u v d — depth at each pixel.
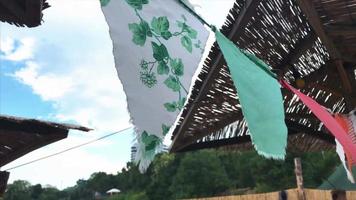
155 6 1.56
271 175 25.69
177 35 1.60
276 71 3.41
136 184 40.94
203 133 4.14
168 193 36.28
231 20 2.76
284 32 2.99
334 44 2.71
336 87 3.66
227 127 4.29
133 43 1.42
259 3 2.55
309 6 2.28
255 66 1.82
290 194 7.57
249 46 3.08
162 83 1.46
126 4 1.45
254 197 8.26
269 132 1.64
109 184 53.91
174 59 1.54
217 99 3.64
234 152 4.86
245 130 4.29
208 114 3.85
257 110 1.64
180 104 1.50
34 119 2.96
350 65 3.27
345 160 2.78
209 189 34.78
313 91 3.85
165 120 1.43
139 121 1.36
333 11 2.31
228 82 3.42
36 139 3.21
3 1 2.60
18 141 3.21
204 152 37.84
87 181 60.59
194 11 1.72
